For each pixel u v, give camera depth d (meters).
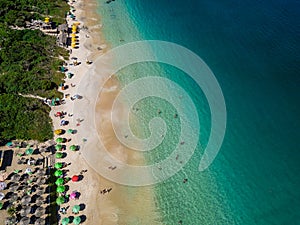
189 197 40.84
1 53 55.97
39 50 58.97
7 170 40.09
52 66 56.41
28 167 40.84
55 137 45.50
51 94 51.47
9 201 36.97
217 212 39.66
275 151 46.94
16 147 43.03
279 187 42.78
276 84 56.94
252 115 51.62
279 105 53.34
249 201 41.06
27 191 38.16
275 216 39.75
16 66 54.41
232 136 48.50
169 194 40.88
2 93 49.75
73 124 47.59
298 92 55.50
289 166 45.22
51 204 37.78
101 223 37.12
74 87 53.50
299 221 39.38
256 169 44.62
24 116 47.06
